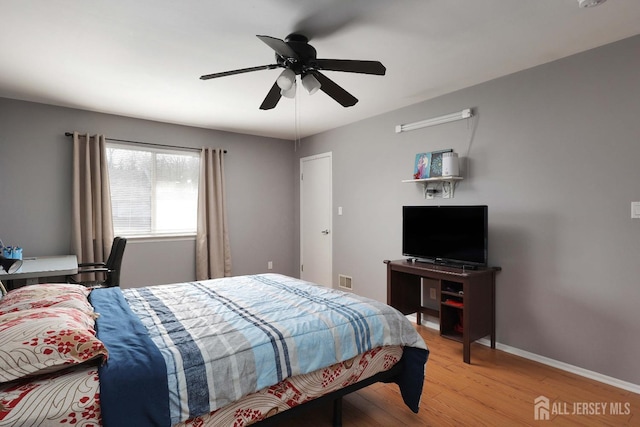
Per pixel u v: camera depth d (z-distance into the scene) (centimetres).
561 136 270
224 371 144
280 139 560
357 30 227
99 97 357
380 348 200
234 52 259
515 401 223
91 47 250
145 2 195
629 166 238
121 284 427
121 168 430
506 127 303
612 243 246
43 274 281
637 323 235
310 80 231
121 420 120
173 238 463
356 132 453
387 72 295
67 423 115
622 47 241
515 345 297
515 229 297
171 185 466
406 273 355
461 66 285
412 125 379
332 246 495
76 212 383
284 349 162
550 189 276
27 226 370
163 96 355
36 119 374
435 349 308
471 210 302
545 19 215
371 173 432
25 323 133
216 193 489
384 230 416
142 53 260
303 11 205
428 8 202
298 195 565
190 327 175
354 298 234
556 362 273
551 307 276
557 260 272
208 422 140
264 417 156
